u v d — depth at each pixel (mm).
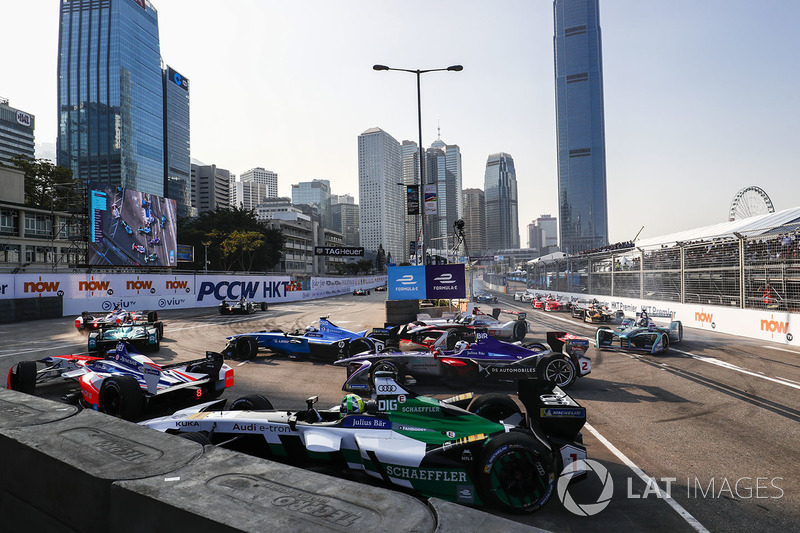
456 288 19734
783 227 18781
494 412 5477
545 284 48969
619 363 11805
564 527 3922
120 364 7316
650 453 5633
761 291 17719
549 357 8867
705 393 8648
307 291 51250
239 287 38594
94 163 172000
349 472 4539
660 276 24031
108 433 2016
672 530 3865
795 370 10766
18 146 195250
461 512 1309
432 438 4480
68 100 174625
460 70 20016
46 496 1715
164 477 1548
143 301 30172
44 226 50250
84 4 175875
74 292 26062
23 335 17250
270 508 1328
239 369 11141
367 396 8523
